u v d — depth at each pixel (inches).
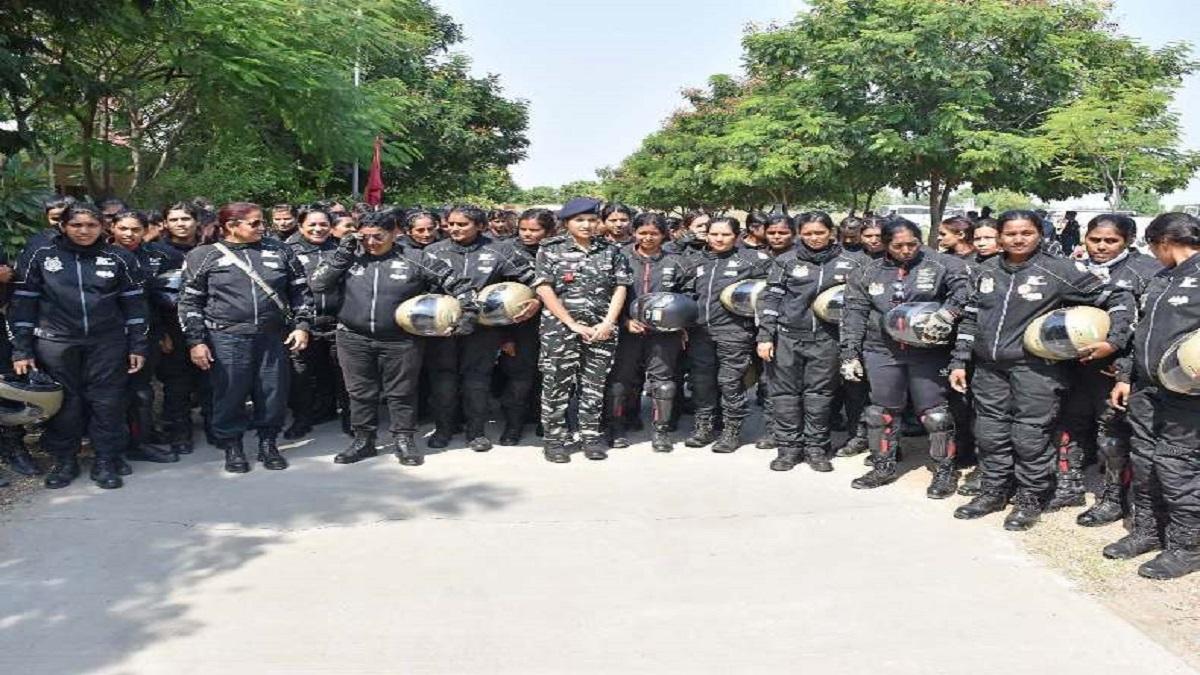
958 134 552.7
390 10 581.6
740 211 1140.5
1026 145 549.3
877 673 138.1
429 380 284.8
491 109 1151.0
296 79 441.4
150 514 203.6
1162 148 580.4
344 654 142.5
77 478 227.9
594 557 182.5
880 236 235.6
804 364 246.1
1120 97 595.2
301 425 278.2
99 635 147.6
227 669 137.6
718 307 261.9
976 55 592.4
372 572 173.9
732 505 216.1
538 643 146.7
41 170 297.0
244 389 236.7
